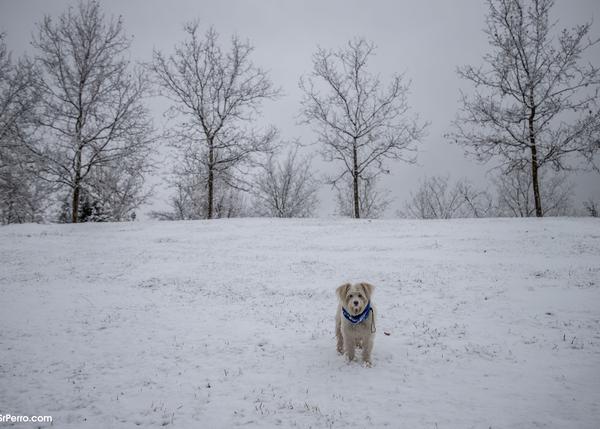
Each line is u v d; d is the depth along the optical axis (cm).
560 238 1828
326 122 3691
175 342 846
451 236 2012
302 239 2091
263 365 724
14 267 1549
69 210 4344
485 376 647
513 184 4603
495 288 1167
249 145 3694
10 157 2959
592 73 2817
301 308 1084
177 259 1673
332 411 550
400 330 891
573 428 482
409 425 505
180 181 3756
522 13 3067
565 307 977
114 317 1010
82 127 3064
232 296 1193
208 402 589
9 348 810
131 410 566
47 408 571
